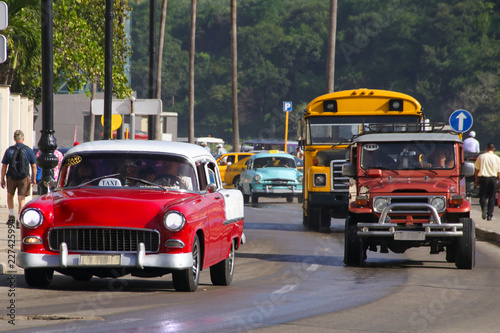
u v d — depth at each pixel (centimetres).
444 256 3284
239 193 2636
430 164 3005
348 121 4397
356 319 1770
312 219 4444
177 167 2291
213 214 2245
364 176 3009
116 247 2050
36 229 2067
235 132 11238
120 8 7375
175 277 2109
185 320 1697
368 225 2844
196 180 2288
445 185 2917
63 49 6862
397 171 2998
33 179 3875
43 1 3188
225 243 2353
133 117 4478
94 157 2308
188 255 2064
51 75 3212
